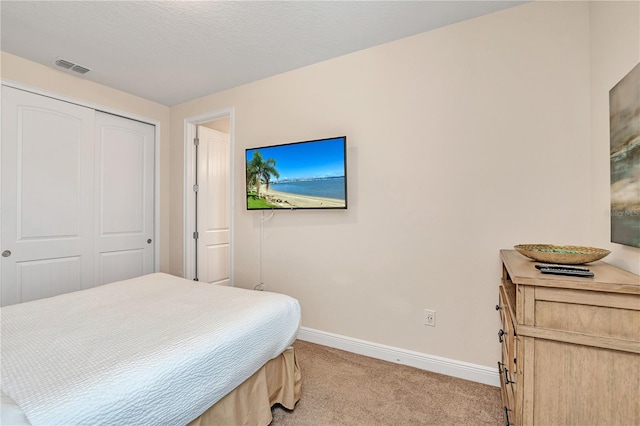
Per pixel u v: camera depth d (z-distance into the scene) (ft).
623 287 3.09
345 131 7.84
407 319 7.07
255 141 9.36
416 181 6.95
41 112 8.28
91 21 6.35
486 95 6.23
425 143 6.85
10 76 7.68
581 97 5.46
